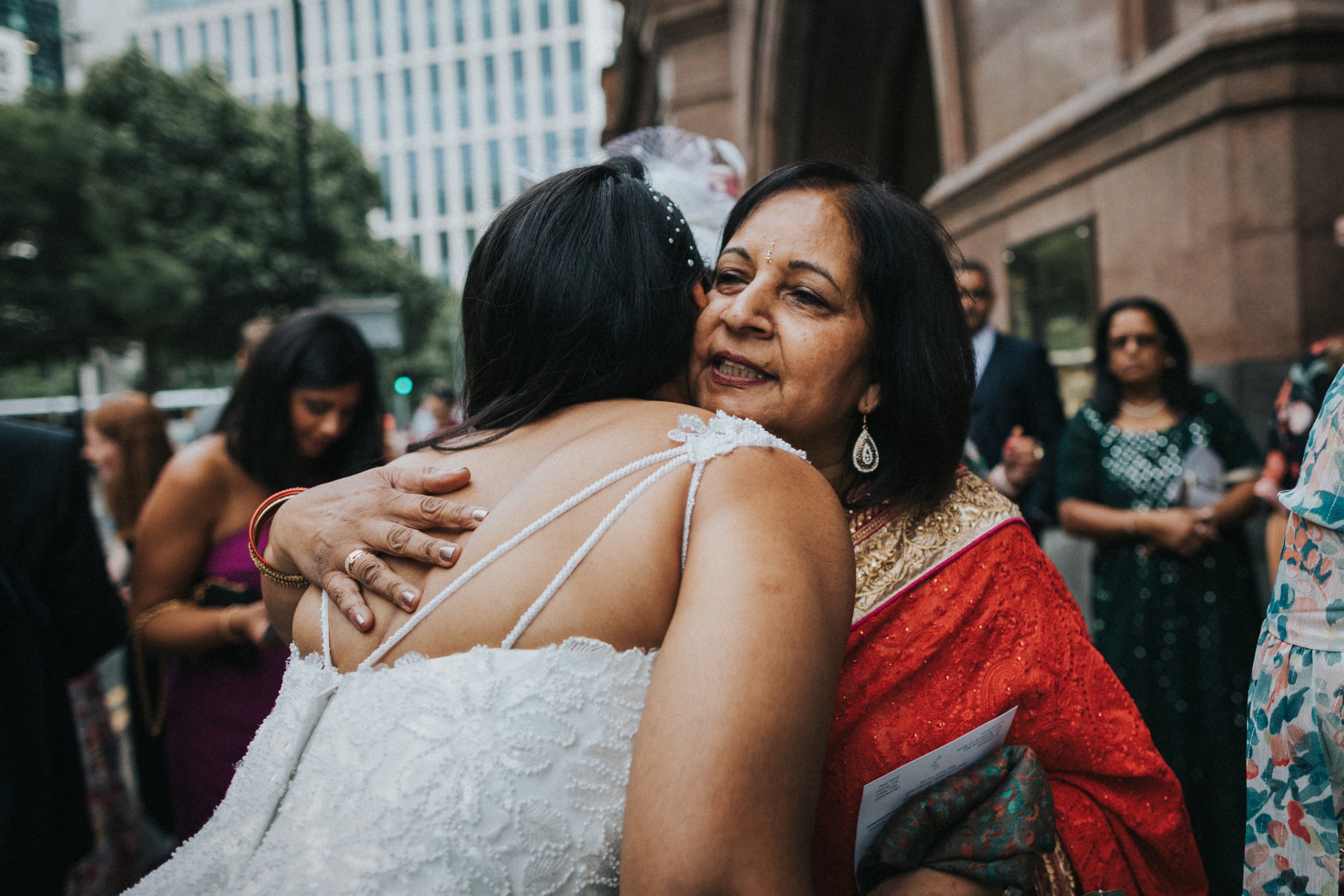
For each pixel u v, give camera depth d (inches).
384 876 26.1
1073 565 161.2
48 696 72.6
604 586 28.5
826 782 37.9
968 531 39.8
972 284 127.0
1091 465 109.0
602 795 27.2
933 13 212.5
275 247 904.9
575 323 34.4
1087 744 39.2
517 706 27.4
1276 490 88.4
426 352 1331.2
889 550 39.7
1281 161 119.5
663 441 30.9
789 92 274.8
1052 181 168.6
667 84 306.5
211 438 87.8
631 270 35.0
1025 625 38.6
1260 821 38.8
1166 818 40.6
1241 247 123.1
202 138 874.8
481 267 36.9
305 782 29.4
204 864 30.8
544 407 35.1
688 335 37.4
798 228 39.3
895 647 37.8
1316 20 115.1
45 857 68.4
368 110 2517.2
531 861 26.3
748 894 22.6
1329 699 35.0
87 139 717.9
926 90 273.1
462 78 2460.6
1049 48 169.3
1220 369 127.0
